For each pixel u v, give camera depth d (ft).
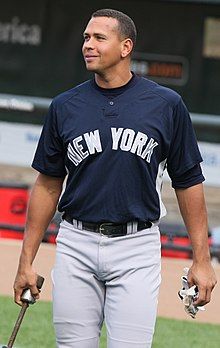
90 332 45.98
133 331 44.80
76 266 45.68
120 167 44.65
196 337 67.87
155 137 44.73
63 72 124.26
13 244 74.33
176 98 45.52
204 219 46.34
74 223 45.88
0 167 118.21
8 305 72.33
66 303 45.73
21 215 84.48
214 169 113.91
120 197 44.88
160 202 46.03
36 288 46.73
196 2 121.39
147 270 45.34
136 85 45.52
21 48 124.26
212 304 71.56
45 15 124.16
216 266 71.31
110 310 45.37
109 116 44.88
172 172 46.42
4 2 123.95
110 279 45.50
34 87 124.26
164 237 82.28
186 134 45.80
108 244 45.29
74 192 45.57
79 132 44.96
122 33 45.03
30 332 66.74
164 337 67.31
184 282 46.42
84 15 123.85
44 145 46.50
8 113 116.67
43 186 47.14
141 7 122.42
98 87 45.60
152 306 45.11
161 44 122.52
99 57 44.88
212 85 122.42
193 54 122.42
